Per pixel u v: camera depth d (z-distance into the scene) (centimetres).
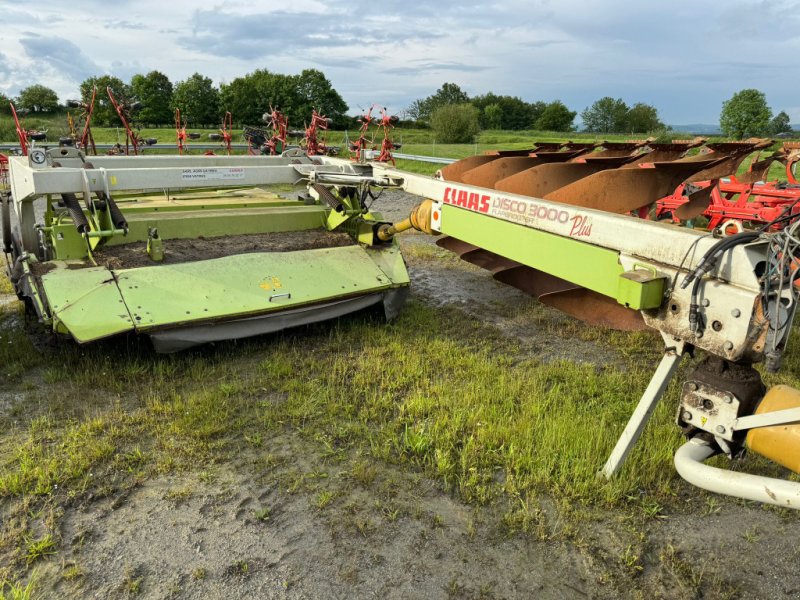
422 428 381
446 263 862
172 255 529
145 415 405
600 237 320
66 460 354
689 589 277
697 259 274
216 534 303
